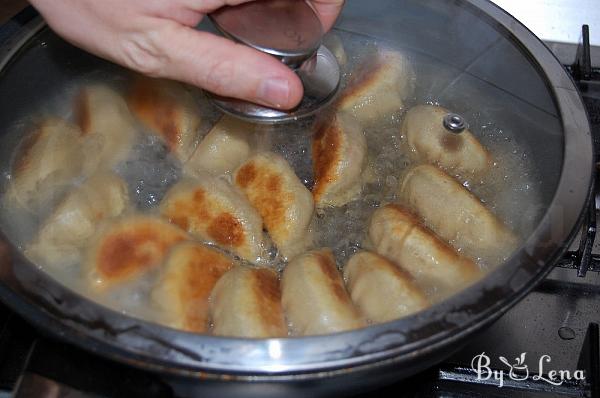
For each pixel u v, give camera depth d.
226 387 0.42
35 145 0.50
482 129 0.55
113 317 0.41
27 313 0.42
